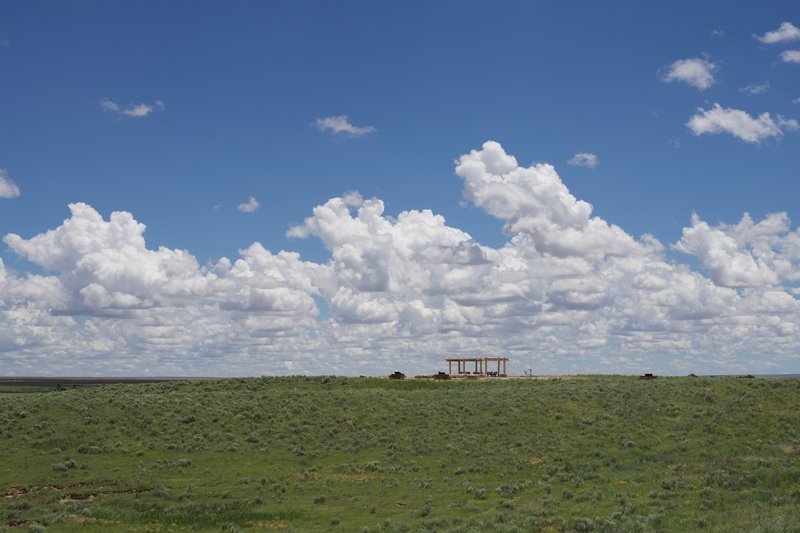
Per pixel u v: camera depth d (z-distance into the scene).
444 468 55.84
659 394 77.94
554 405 73.88
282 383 93.56
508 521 38.16
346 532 38.06
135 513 42.56
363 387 91.56
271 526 39.88
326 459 59.31
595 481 49.47
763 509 38.12
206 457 58.75
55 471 53.81
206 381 97.62
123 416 68.50
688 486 45.81
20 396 82.00
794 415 67.62
